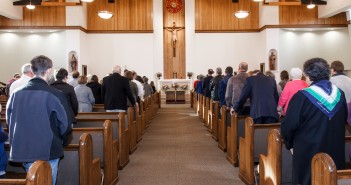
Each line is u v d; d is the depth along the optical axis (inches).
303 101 123.0
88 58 753.6
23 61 724.7
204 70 772.0
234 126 246.8
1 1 608.4
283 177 165.5
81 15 711.1
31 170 93.2
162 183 214.2
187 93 776.3
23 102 130.1
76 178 150.5
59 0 700.0
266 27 719.1
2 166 143.3
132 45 761.0
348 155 159.8
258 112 224.8
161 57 783.1
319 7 709.9
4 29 690.8
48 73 136.8
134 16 762.2
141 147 321.1
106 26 756.6
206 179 221.9
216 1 773.3
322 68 125.3
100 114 247.8
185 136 375.9
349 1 594.2
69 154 150.1
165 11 793.6
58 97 132.8
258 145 196.9
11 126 132.3
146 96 502.3
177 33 794.2
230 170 241.9
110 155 200.5
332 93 124.0
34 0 532.7
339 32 730.8
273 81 233.6
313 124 122.7
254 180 197.3
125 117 275.1
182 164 259.3
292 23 717.3
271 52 719.1
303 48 743.7
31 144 128.5
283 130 128.0
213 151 302.2
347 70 727.7
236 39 770.2
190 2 781.3
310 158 122.8
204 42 772.6
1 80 719.1
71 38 698.8
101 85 324.8
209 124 400.5
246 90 229.1
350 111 138.6
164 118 522.0
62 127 133.2
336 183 91.2
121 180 220.5
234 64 769.6
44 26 693.9
